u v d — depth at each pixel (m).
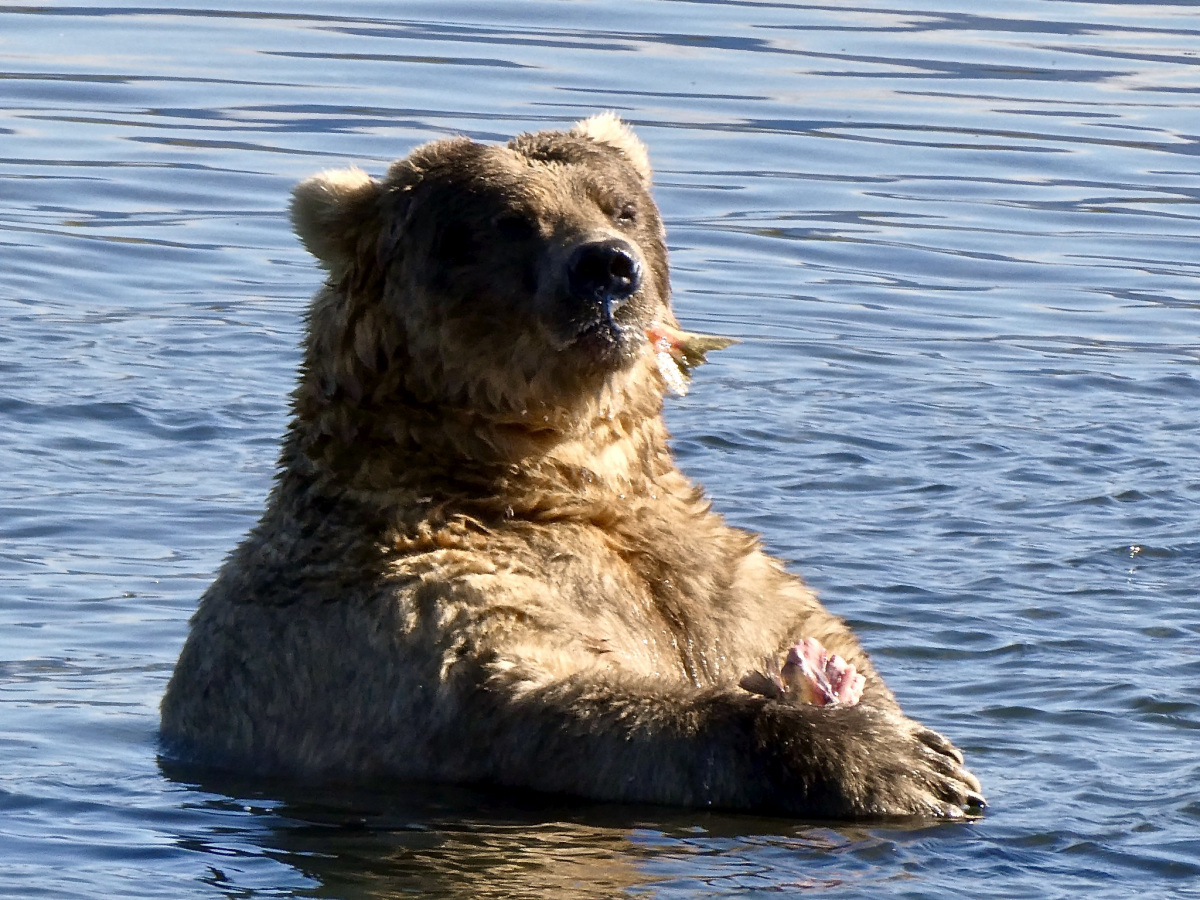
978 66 30.56
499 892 8.38
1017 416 18.22
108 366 18.75
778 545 14.46
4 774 10.06
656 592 10.39
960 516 15.24
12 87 27.66
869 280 22.45
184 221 23.55
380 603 9.89
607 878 8.54
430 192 10.41
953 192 25.23
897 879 8.53
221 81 28.22
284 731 10.06
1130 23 33.94
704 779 9.29
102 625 12.52
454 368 10.31
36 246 22.42
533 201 10.32
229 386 18.39
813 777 9.26
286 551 10.37
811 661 9.94
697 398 18.45
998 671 11.88
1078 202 25.20
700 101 27.84
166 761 10.33
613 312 10.09
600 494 10.61
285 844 9.06
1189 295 22.55
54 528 14.41
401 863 8.77
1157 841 9.08
